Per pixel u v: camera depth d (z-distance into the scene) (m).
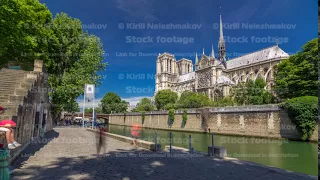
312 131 32.28
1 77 17.66
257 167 10.45
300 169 19.47
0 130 6.63
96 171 9.18
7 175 6.36
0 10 20.62
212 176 8.72
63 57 40.62
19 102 13.30
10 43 25.38
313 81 42.25
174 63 179.38
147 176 8.55
